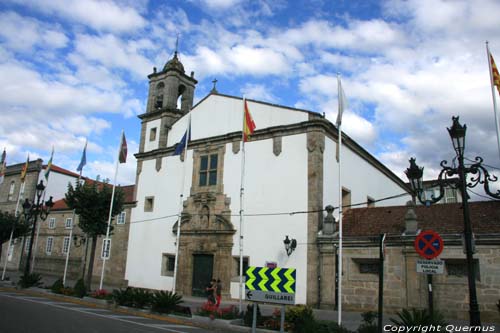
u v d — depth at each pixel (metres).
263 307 22.64
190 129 29.06
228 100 29.92
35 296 22.88
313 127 24.97
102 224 27.09
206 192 28.69
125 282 31.48
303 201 24.16
